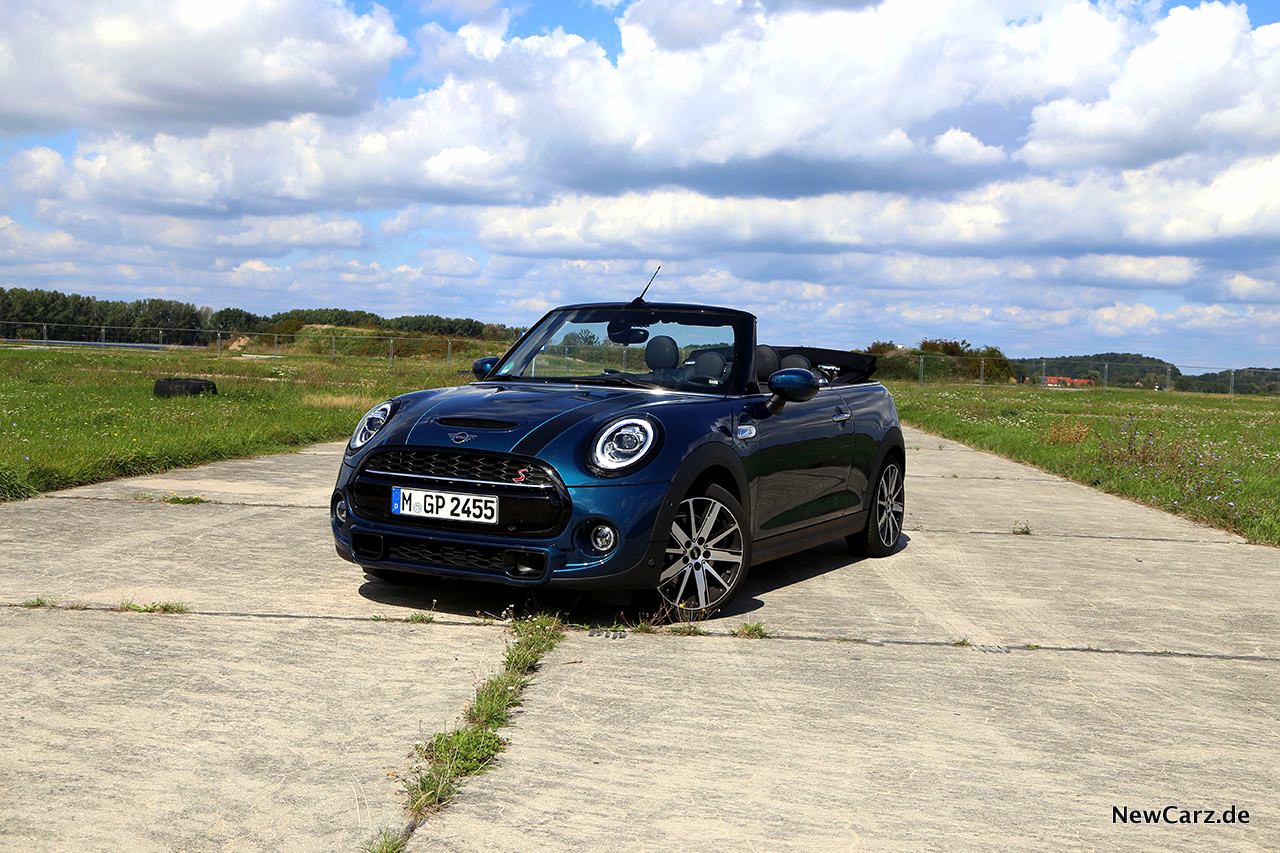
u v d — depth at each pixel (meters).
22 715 2.78
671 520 3.97
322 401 15.76
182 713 2.85
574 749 2.70
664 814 2.32
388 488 4.06
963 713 3.15
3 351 31.45
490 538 3.86
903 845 2.21
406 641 3.65
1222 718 3.21
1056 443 13.49
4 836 2.08
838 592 4.86
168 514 6.14
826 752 2.77
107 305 78.75
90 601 4.03
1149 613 4.62
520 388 4.70
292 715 2.87
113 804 2.26
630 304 5.29
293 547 5.31
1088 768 2.73
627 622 4.09
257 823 2.19
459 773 2.49
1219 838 2.33
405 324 60.00
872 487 5.77
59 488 6.98
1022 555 6.03
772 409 4.75
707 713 3.04
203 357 36.28
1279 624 4.50
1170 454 10.70
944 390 33.97
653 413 4.16
